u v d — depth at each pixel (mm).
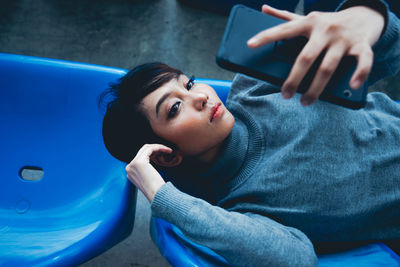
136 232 1213
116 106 773
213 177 850
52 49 1575
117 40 1617
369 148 739
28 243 735
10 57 828
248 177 782
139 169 691
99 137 903
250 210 755
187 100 709
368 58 448
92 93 878
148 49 1604
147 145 729
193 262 591
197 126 708
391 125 777
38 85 859
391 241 873
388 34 587
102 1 1702
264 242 606
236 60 492
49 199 889
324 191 711
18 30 1605
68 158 909
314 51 447
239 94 882
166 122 715
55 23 1639
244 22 510
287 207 727
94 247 677
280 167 738
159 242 673
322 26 463
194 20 1685
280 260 597
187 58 1593
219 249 609
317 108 768
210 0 1646
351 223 748
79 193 885
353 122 756
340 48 458
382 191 725
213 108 724
